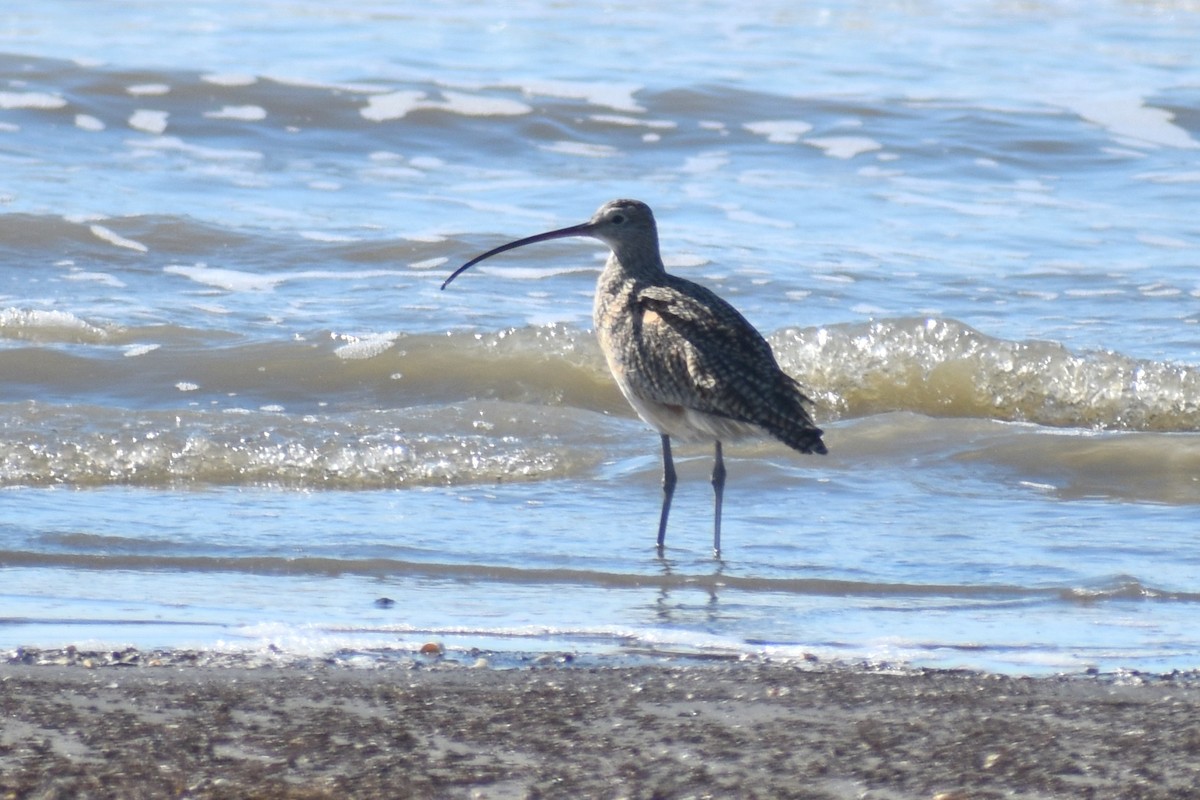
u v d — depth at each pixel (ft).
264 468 40.98
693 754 22.45
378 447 42.16
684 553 34.88
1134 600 31.53
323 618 29.53
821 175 78.33
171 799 20.71
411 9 111.75
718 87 88.89
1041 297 59.82
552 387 50.34
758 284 60.49
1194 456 43.09
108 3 109.40
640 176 77.66
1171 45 107.04
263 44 97.04
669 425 37.60
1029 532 36.73
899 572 33.47
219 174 75.00
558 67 93.20
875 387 51.03
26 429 42.06
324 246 64.28
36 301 56.34
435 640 28.22
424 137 82.02
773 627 29.55
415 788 21.20
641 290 38.42
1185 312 58.08
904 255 65.16
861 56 100.89
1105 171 79.87
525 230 67.31
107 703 24.07
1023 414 50.03
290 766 21.86
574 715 24.04
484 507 38.52
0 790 20.74
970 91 92.07
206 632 28.32
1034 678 26.05
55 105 82.28
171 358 51.24
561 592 31.96
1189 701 24.89
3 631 28.09
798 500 39.50
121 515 36.58
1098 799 20.98
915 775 21.74
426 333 52.85
